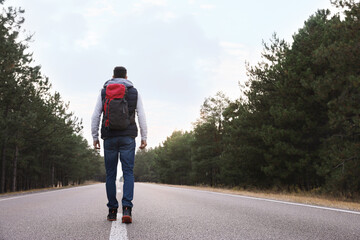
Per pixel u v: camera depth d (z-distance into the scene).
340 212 4.97
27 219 3.91
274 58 20.70
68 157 47.75
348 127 13.25
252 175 22.00
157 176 107.12
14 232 2.99
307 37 17.19
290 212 4.93
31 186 46.00
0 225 3.43
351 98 13.20
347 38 13.27
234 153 20.98
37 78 20.16
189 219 4.00
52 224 3.48
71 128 27.70
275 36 20.72
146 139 3.77
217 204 6.35
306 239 2.74
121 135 3.57
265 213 4.76
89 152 59.06
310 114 16.78
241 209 5.35
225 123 34.03
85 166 66.12
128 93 3.71
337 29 13.82
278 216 4.39
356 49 12.47
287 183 19.08
